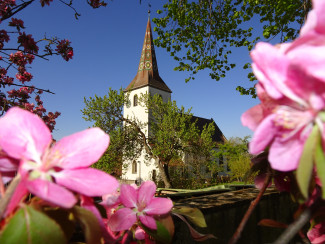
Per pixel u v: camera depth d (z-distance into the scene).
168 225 0.67
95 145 0.43
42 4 3.53
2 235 0.30
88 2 4.05
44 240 0.31
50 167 0.38
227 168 31.56
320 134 0.32
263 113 0.40
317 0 0.30
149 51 41.97
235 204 2.33
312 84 0.32
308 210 0.38
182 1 7.96
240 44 8.80
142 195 0.71
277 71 0.34
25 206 0.32
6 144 0.39
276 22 7.52
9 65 4.45
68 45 4.10
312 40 0.31
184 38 8.73
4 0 3.49
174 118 22.94
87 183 0.40
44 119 6.07
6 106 3.58
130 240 0.67
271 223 0.46
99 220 0.40
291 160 0.36
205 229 1.87
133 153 24.59
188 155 24.98
